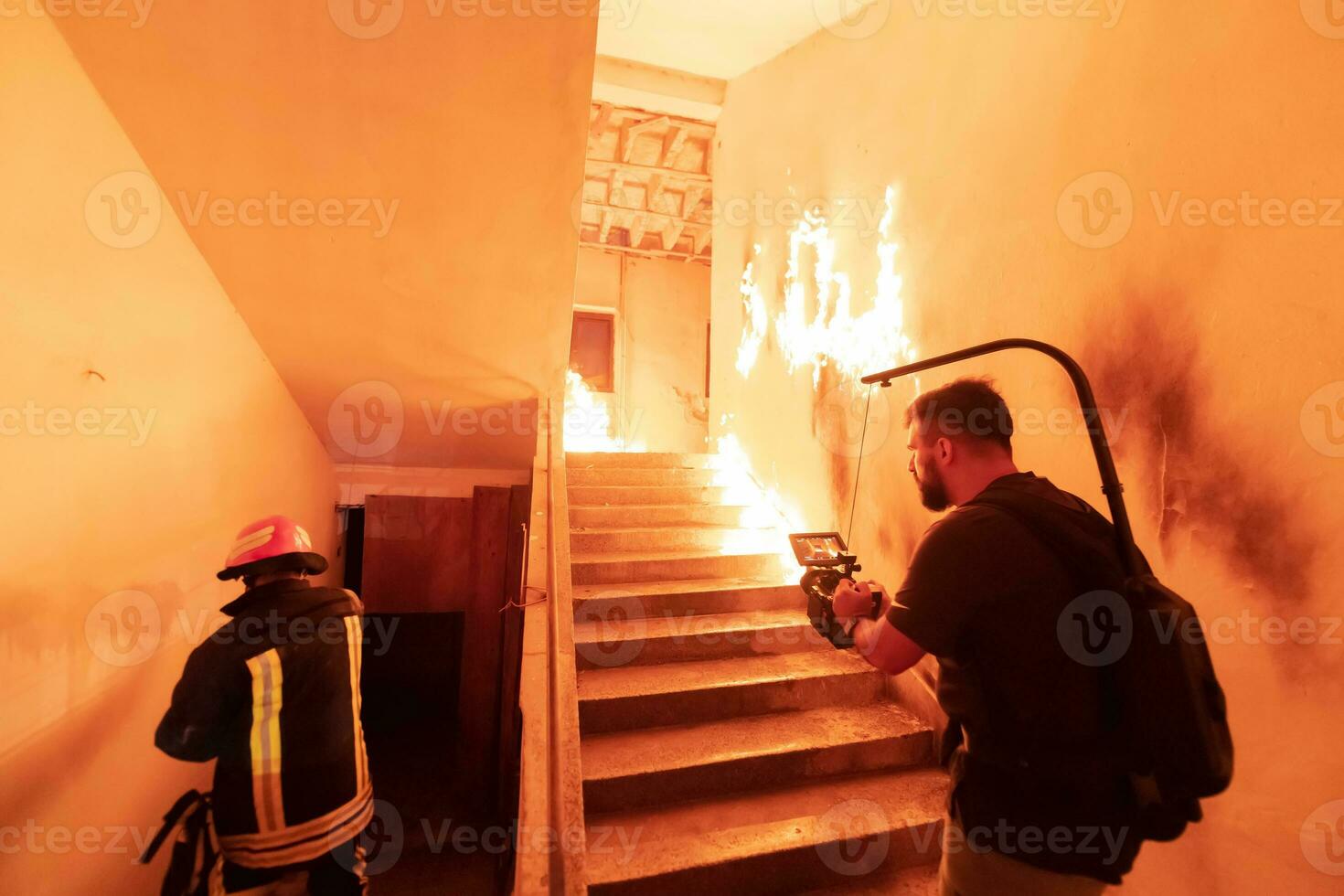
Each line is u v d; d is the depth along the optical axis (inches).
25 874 64.1
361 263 110.4
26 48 63.0
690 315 366.9
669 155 272.8
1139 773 38.9
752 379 200.5
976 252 102.2
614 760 91.9
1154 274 71.2
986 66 101.1
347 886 69.6
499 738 179.3
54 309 67.6
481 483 204.5
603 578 134.2
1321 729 55.1
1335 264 54.1
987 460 52.0
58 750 69.3
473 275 116.1
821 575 64.7
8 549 61.2
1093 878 41.1
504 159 93.7
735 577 142.1
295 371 137.7
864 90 140.6
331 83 80.6
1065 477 83.7
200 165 88.5
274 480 138.2
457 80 82.1
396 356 136.3
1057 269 85.5
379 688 245.9
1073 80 83.4
